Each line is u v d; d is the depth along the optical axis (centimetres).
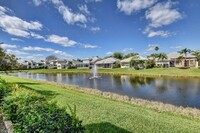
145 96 1739
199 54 5775
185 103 1434
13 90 805
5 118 446
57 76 4716
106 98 1303
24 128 339
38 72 7019
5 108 490
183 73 3966
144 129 583
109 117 700
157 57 6706
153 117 733
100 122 637
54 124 320
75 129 332
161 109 973
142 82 2862
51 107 396
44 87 1734
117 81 3083
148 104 1134
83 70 6875
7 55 1803
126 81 3061
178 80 3022
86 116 706
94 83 2850
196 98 1587
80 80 3409
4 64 1792
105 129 572
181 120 726
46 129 314
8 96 586
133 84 2634
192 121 729
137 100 1305
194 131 582
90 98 1177
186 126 633
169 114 859
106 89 2208
